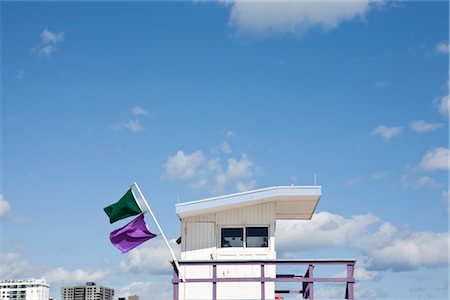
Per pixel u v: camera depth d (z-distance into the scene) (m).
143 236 22.89
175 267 21.88
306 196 24.06
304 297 24.59
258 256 24.20
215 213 24.61
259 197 24.08
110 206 23.30
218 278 21.62
